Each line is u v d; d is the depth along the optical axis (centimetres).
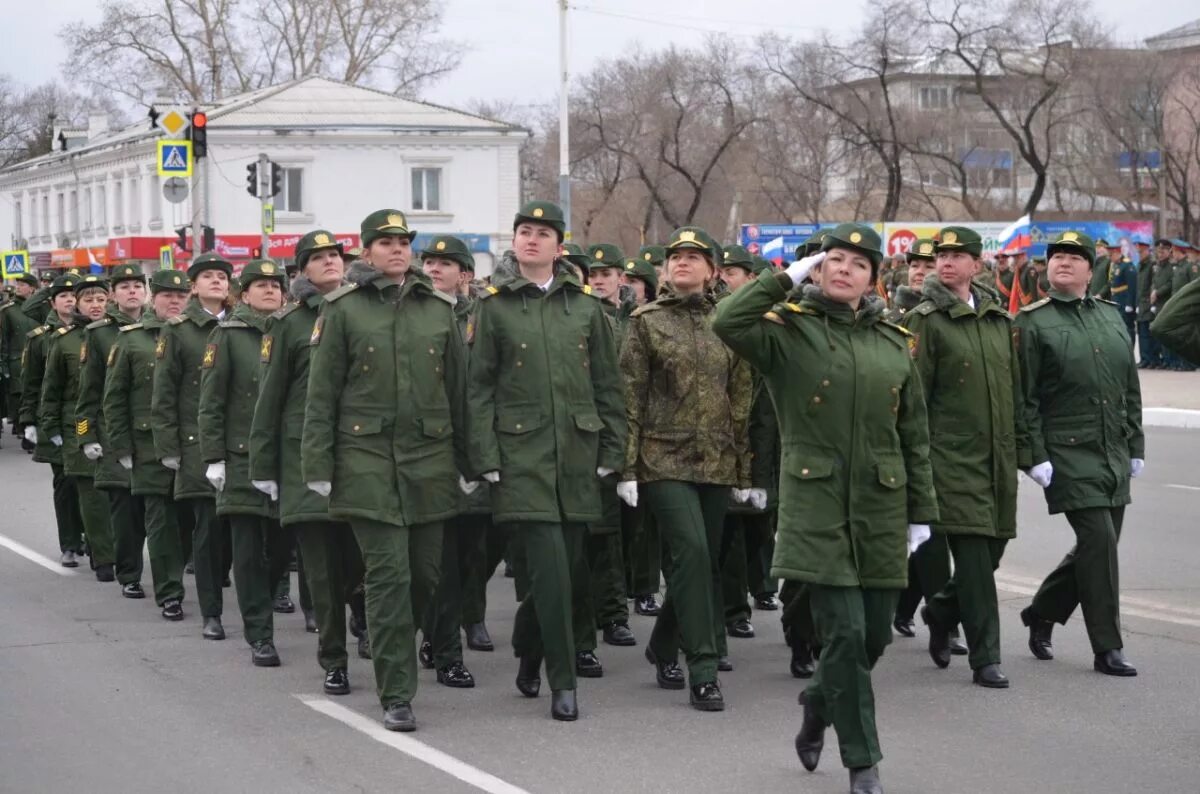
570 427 807
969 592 873
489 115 7431
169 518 1103
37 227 7612
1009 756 733
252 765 723
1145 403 2489
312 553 865
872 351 676
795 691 867
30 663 945
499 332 810
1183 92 6197
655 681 896
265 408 869
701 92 5681
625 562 1105
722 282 1093
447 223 5731
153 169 6066
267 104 5722
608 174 5806
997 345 880
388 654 786
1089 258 904
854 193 6194
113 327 1174
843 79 5334
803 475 665
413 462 797
